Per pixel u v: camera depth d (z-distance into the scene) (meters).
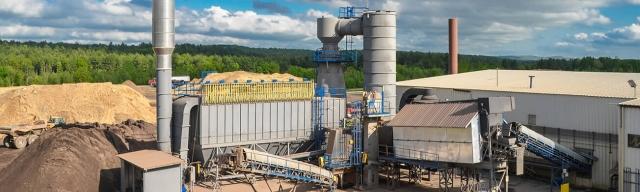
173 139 42.53
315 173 42.84
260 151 43.06
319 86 53.62
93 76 159.25
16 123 73.69
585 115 46.50
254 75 127.44
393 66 51.09
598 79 56.62
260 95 45.16
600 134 45.34
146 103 92.00
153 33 40.53
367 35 51.06
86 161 40.19
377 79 50.72
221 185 44.00
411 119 42.38
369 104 45.56
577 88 50.66
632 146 40.06
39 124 62.72
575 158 44.94
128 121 62.59
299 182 45.66
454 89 58.53
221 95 43.12
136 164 35.97
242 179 45.88
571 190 45.56
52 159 38.31
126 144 48.97
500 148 39.41
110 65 197.88
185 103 41.62
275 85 46.00
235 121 43.88
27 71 173.62
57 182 36.38
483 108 39.19
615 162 44.31
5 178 39.56
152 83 121.62
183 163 38.53
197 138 42.94
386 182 47.53
